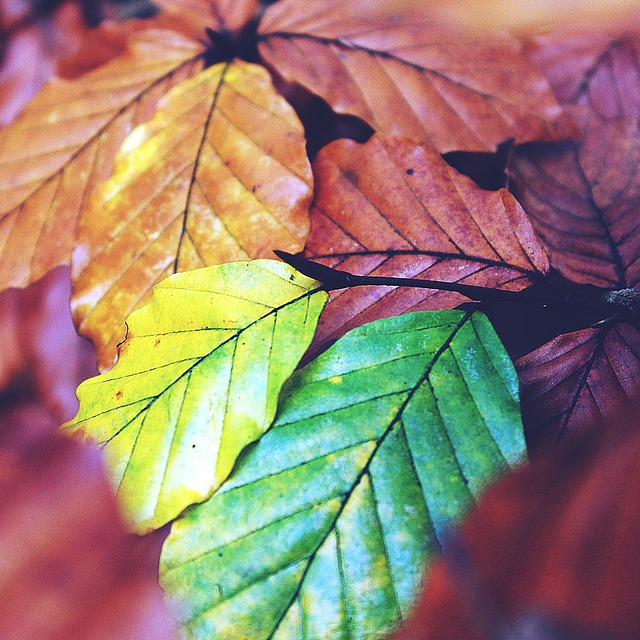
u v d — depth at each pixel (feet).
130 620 0.76
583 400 0.74
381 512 0.69
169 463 0.70
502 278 0.76
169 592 0.69
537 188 0.84
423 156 0.79
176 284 0.75
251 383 0.71
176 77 0.93
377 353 0.73
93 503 0.81
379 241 0.78
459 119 0.87
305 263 0.76
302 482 0.70
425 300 0.75
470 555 0.68
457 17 0.90
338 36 0.91
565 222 0.82
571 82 0.92
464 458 0.70
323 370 0.72
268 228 0.80
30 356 0.98
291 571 0.68
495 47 0.89
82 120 0.92
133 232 0.83
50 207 0.90
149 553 0.79
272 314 0.73
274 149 0.82
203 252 0.81
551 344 0.76
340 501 0.69
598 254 0.80
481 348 0.73
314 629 0.68
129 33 1.01
